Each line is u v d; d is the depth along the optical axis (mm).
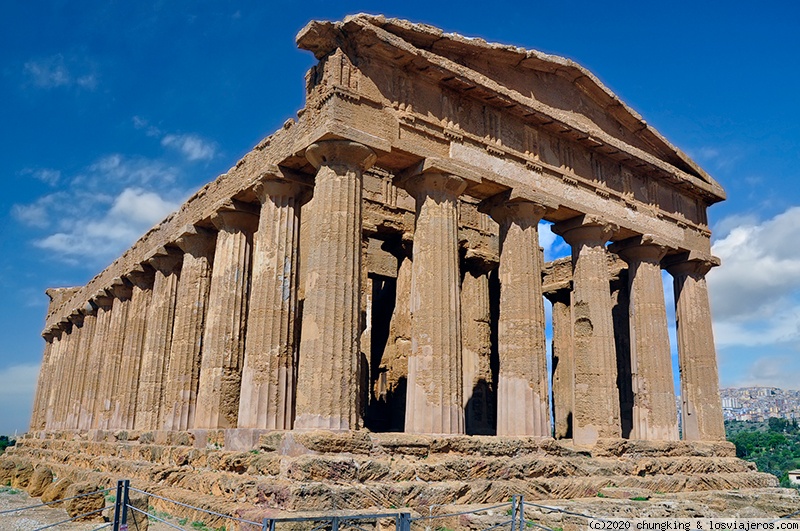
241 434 20484
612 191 27953
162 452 24312
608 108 28906
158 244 32938
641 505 18562
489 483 18844
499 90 24125
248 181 24297
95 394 39188
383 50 21609
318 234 20016
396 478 17688
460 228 33844
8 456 45125
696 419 29875
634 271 29312
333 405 18625
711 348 30781
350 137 20250
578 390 25953
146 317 34875
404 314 32938
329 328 19156
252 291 22359
